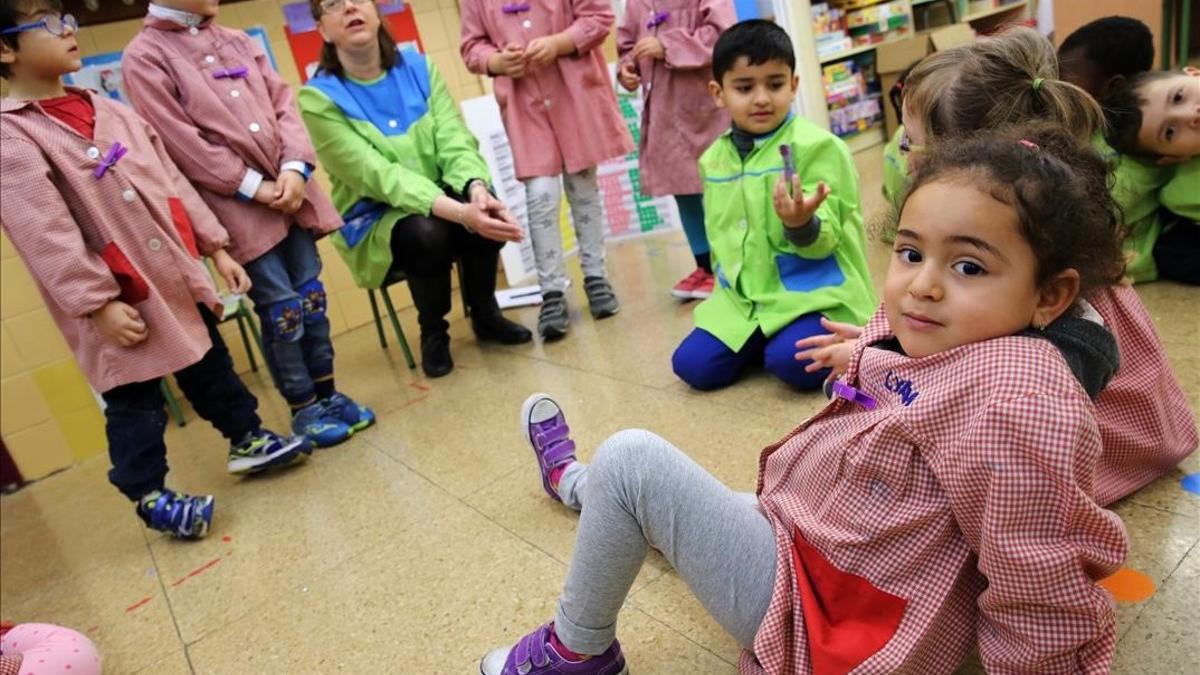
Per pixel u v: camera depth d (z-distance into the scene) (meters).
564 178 2.49
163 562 1.63
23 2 1.47
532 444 1.46
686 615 1.09
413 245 2.21
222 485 1.95
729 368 1.77
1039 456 0.65
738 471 1.41
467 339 2.69
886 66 4.21
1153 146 1.64
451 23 3.28
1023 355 0.69
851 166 1.72
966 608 0.77
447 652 1.13
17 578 1.75
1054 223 0.69
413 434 1.97
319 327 2.09
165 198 1.66
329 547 1.52
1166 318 1.61
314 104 2.19
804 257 1.69
